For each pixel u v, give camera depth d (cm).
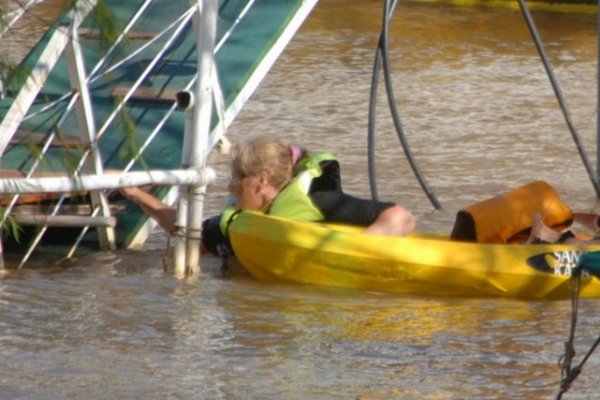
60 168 3102
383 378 2403
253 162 3225
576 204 4309
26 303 2875
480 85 7081
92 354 2509
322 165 3259
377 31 9262
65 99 3250
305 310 2888
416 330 2744
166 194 3472
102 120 3547
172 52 3759
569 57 8381
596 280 3056
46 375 2377
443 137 5531
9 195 3041
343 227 3244
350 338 2666
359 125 5778
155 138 3553
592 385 2384
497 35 9325
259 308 2894
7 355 2489
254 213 3178
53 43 3003
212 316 2811
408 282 3084
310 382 2370
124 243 3503
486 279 3059
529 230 3306
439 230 3859
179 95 3075
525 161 5034
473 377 2420
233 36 3812
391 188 4475
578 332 2744
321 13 10044
